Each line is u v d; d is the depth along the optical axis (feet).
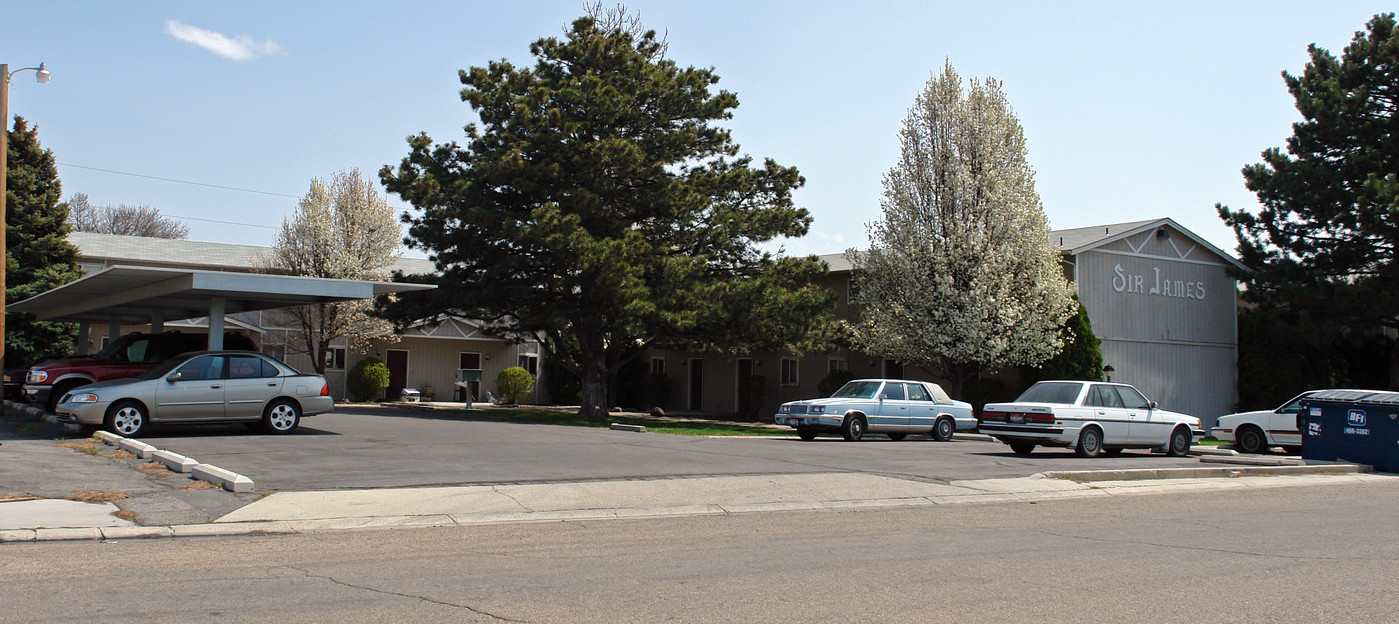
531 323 91.35
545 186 88.17
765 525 32.71
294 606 19.95
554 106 90.07
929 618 19.65
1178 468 50.24
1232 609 20.70
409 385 132.05
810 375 115.75
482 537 29.43
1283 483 49.65
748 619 19.43
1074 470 49.11
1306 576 24.30
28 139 110.11
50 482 35.35
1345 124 102.99
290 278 58.85
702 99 95.40
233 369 55.57
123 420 51.57
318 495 34.71
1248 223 110.83
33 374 63.26
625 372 137.28
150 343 66.90
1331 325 98.94
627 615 19.65
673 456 51.26
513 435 64.08
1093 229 111.86
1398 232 95.55
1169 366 105.60
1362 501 41.81
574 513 34.19
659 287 88.69
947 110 94.84
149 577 22.68
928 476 45.78
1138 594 22.02
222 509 31.86
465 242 91.25
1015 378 97.86
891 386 74.38
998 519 34.71
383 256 118.42
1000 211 91.71
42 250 107.65
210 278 56.34
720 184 94.07
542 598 21.04
